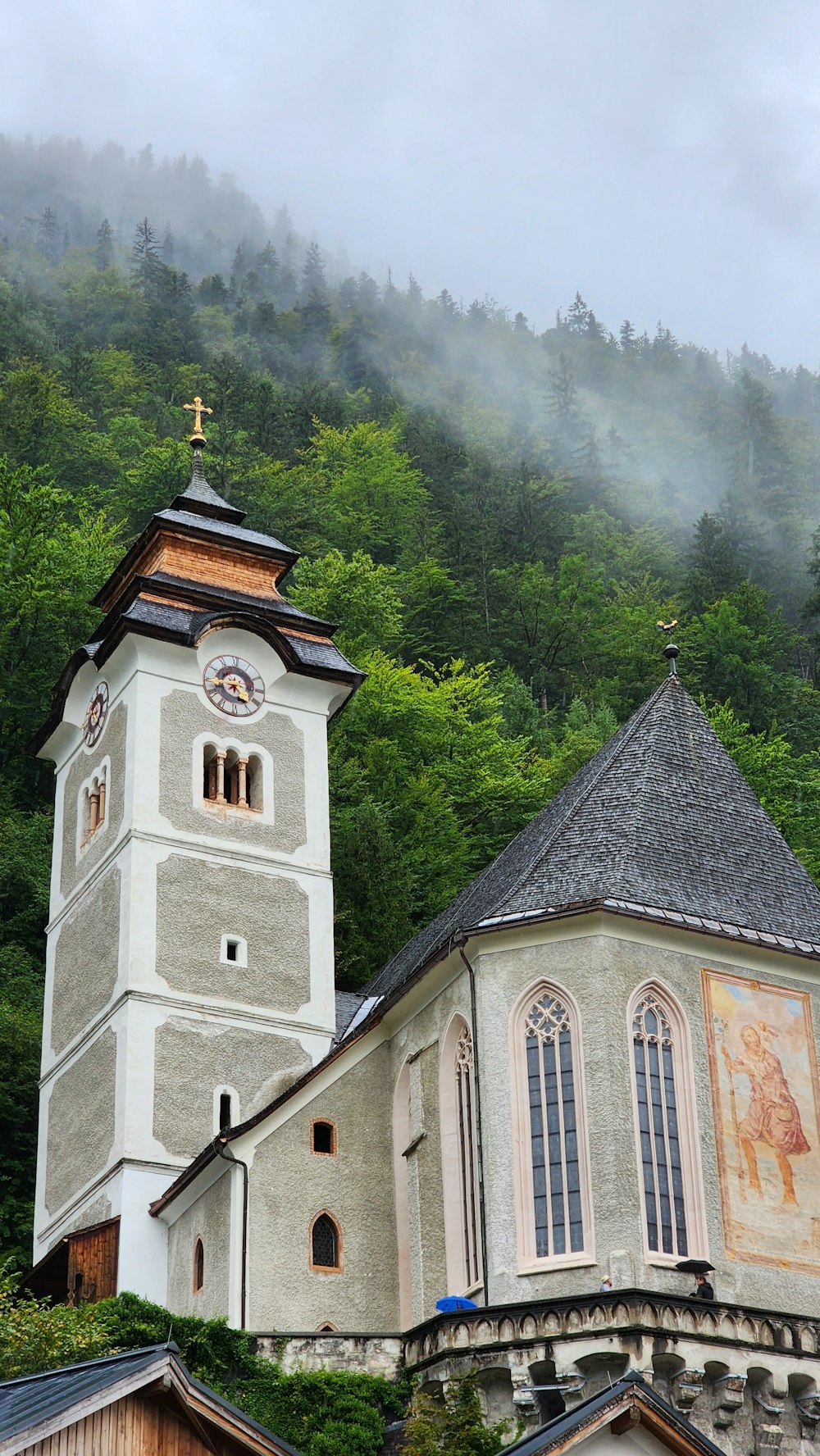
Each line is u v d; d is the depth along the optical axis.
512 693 101.44
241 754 54.03
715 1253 38.97
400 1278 43.78
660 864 43.25
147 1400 25.45
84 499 94.56
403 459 126.50
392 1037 46.38
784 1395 36.72
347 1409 38.22
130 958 49.69
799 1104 41.31
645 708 48.22
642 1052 40.53
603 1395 25.67
